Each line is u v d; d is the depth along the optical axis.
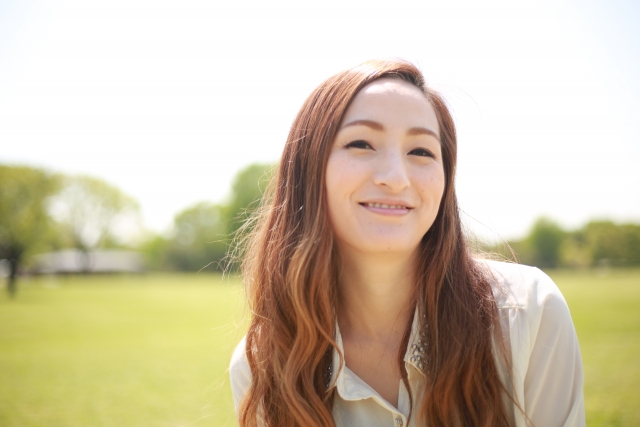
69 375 9.27
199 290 46.69
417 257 1.85
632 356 9.11
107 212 77.50
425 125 1.64
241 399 2.02
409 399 1.74
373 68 1.72
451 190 1.83
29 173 50.88
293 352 1.79
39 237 51.56
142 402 7.10
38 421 6.30
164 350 11.99
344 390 1.72
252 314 2.00
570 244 71.56
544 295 1.71
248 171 74.06
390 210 1.60
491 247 2.27
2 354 11.76
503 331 1.71
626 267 67.75
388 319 1.86
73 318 20.52
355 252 1.74
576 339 1.72
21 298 35.53
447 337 1.73
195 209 92.19
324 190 1.72
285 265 1.84
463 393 1.69
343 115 1.68
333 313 1.81
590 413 5.70
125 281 77.75
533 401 1.72
